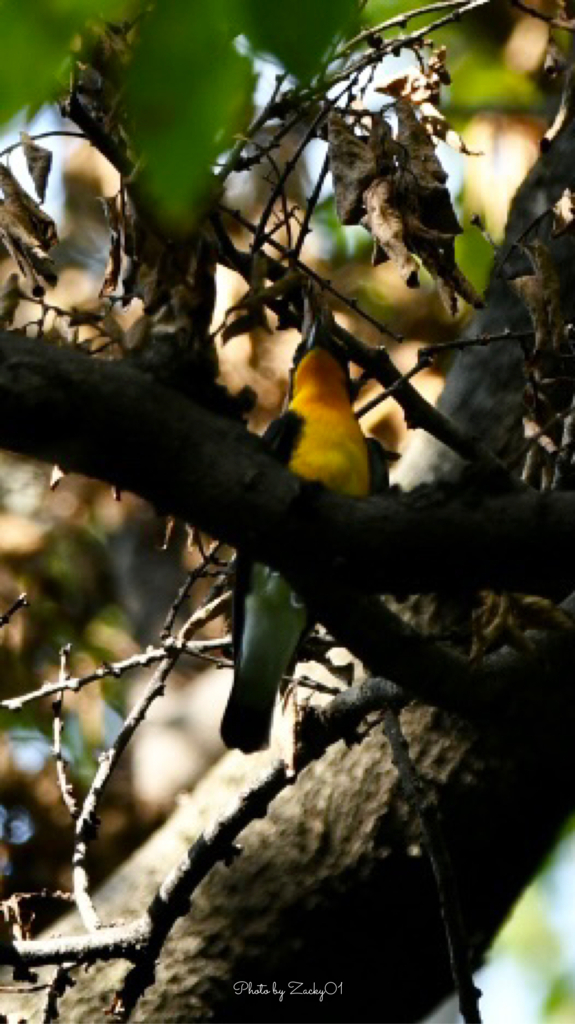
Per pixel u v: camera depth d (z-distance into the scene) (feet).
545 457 25.35
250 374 45.39
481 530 17.84
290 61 13.44
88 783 49.32
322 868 30.27
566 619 21.13
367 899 30.12
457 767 29.78
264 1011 30.14
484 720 21.38
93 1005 30.01
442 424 23.31
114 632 53.16
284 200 25.82
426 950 30.55
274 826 30.83
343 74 24.66
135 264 23.25
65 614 53.01
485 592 21.18
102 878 48.52
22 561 52.34
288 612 27.20
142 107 13.66
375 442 30.01
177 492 17.51
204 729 50.29
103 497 55.06
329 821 30.45
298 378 29.99
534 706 21.45
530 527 17.84
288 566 18.13
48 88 14.58
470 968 24.04
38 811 48.80
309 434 28.35
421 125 24.35
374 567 18.03
